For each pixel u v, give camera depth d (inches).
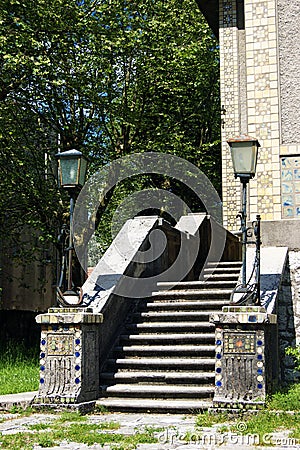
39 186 709.3
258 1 476.4
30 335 783.7
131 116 726.5
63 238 367.2
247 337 313.3
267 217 456.4
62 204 713.0
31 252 816.9
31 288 1022.4
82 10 679.7
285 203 455.2
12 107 659.4
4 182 691.4
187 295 434.9
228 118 507.5
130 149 791.1
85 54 684.1
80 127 736.3
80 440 245.4
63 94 700.0
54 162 780.6
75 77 670.5
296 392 316.5
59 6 628.4
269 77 468.1
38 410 320.5
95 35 663.8
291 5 470.6
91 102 694.5
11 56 569.9
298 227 446.9
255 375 309.4
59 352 329.4
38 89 668.1
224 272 514.9
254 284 336.5
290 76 465.4
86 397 330.0
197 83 847.7
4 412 322.3
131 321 414.0
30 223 724.0
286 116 463.2
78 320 326.3
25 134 711.7
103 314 368.5
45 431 267.1
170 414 320.2
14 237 813.2
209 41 835.4
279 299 428.8
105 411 326.0
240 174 343.6
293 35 467.8
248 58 474.6
